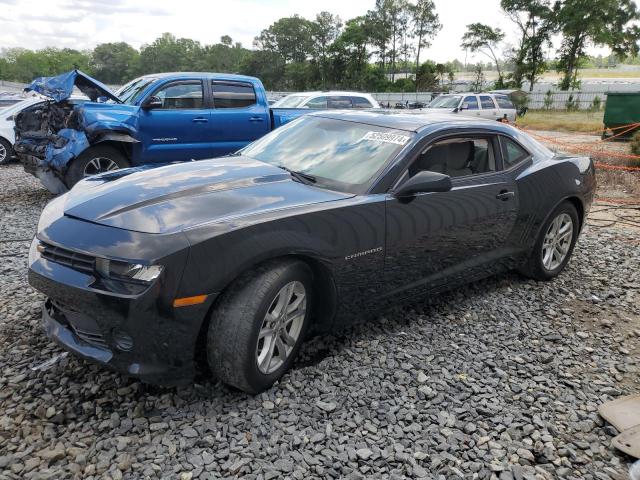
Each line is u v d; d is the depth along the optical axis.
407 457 2.62
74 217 2.94
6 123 11.78
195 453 2.55
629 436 2.85
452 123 4.14
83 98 9.98
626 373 3.63
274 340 3.03
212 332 2.80
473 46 72.75
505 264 4.68
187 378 2.80
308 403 3.00
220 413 2.85
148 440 2.62
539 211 4.68
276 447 2.62
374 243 3.41
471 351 3.74
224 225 2.79
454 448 2.72
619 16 65.38
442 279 4.06
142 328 2.60
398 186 3.57
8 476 2.32
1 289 4.31
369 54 91.12
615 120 19.11
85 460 2.46
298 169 3.79
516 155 4.63
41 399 2.88
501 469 2.61
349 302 3.44
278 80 122.00
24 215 7.09
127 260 2.58
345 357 3.52
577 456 2.75
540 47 68.06
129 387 3.01
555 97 48.69
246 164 3.83
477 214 4.12
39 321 3.74
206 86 8.55
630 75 161.25
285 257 3.01
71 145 7.34
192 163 3.88
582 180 5.09
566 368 3.62
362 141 3.91
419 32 88.94
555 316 4.42
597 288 5.08
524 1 65.62
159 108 8.05
